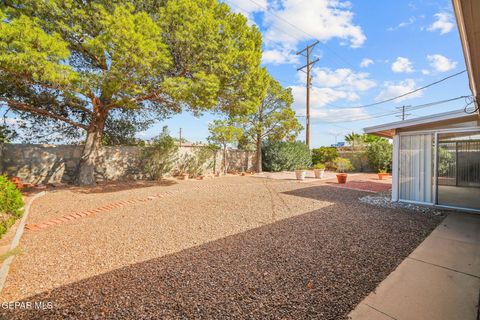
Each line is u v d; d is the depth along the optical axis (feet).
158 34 23.39
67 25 22.99
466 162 34.50
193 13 25.00
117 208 19.33
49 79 19.53
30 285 8.11
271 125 53.67
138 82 24.81
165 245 11.69
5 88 25.26
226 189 29.96
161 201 22.21
